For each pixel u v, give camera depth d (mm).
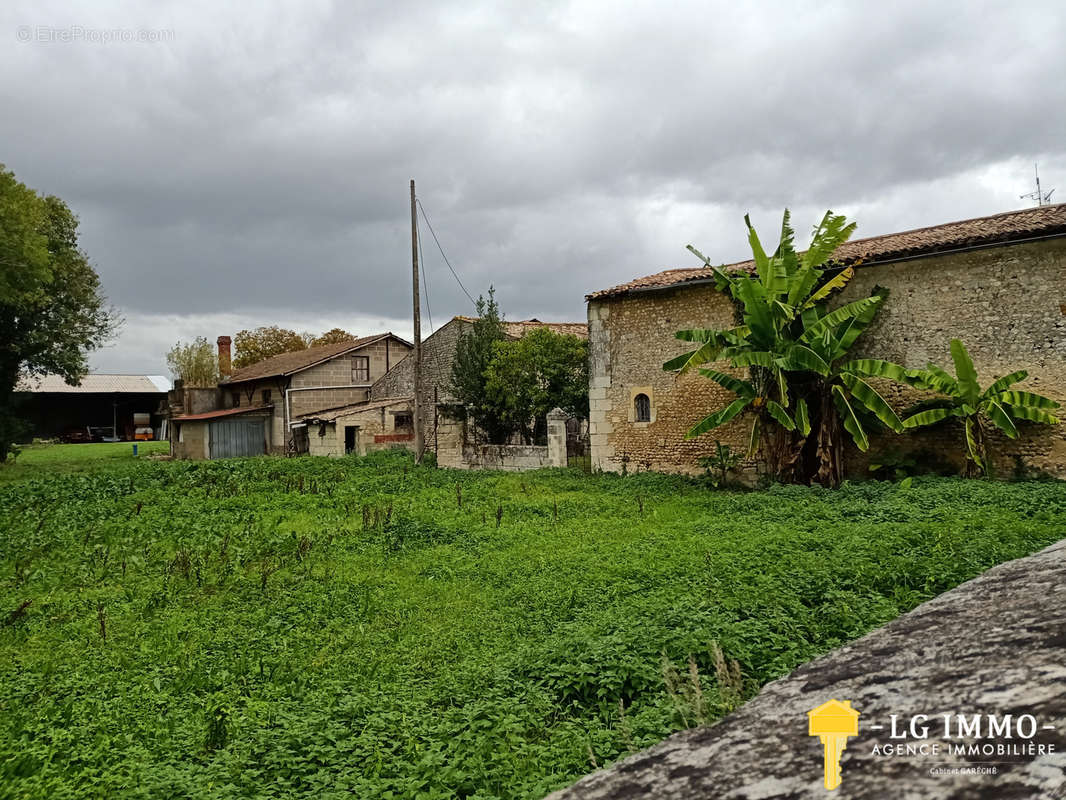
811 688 2088
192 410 39219
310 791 4359
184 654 7379
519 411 23672
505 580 9422
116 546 12156
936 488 12609
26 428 28828
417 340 23281
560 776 4043
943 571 7570
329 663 7051
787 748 1703
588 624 7230
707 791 1597
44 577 10555
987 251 14289
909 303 15117
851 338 14422
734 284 14852
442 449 22266
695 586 7965
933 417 13922
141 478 18625
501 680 5996
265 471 19688
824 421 14805
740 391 15492
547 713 5332
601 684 5570
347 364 36031
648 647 5992
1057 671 1674
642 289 18188
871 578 7688
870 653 2236
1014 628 2068
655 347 18266
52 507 15758
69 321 28938
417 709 5598
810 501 12664
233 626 8227
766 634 6141
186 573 10211
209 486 17203
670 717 4477
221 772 4637
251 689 6465
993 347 14234
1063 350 13570
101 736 5488
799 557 8594
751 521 11570
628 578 8781
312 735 5074
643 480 16750
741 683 4719
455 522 12859
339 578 9875
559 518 13062
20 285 22531
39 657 7500
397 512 13742
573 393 23578
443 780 4266
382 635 7715
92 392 52625
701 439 17578
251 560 11000
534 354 23781
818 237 14078
